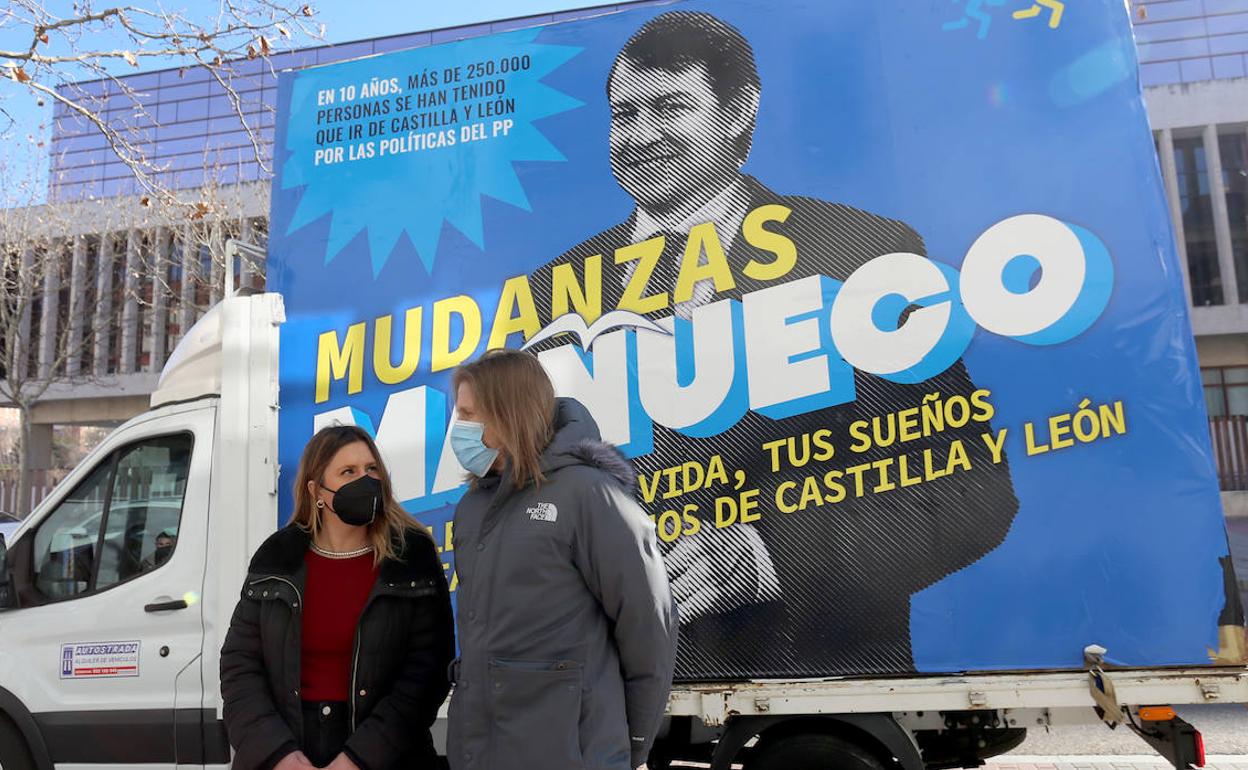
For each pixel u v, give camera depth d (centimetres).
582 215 383
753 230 363
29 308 2852
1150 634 312
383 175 408
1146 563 315
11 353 2177
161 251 2111
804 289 355
